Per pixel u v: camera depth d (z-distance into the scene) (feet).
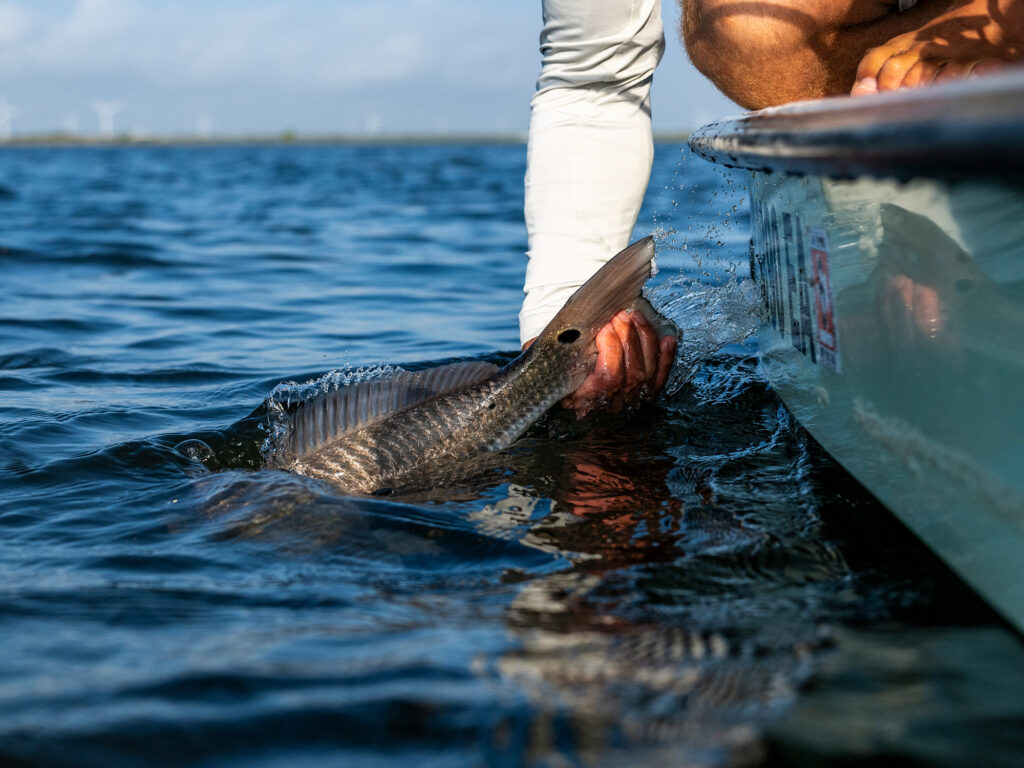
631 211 10.94
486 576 7.02
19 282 25.45
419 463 9.58
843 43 8.96
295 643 5.87
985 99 3.58
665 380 10.98
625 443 10.15
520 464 9.62
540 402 10.37
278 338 17.99
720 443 10.05
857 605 6.15
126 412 12.13
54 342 17.35
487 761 4.54
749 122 7.71
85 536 8.02
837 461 8.63
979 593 5.89
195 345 17.30
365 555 7.50
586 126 10.52
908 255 6.24
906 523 6.91
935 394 6.19
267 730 4.87
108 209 52.60
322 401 9.75
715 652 5.54
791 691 5.05
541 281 10.75
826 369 8.41
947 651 5.44
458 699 5.08
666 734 4.67
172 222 44.55
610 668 5.39
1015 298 5.07
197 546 7.77
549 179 10.69
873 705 4.90
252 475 9.25
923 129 3.97
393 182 84.48
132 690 5.28
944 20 7.28
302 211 51.75
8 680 5.42
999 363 5.36
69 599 6.65
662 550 7.32
